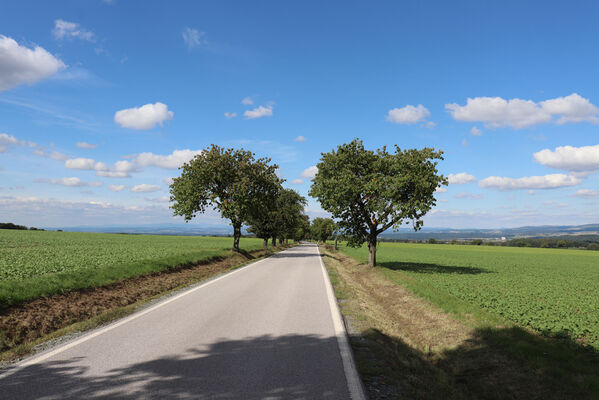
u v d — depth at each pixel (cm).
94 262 1691
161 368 493
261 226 4291
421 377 549
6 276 1202
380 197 2164
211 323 753
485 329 809
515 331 797
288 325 744
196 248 3328
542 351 668
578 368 588
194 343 612
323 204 2364
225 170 3284
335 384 448
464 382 598
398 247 8775
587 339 793
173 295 1106
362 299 1177
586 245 10962
